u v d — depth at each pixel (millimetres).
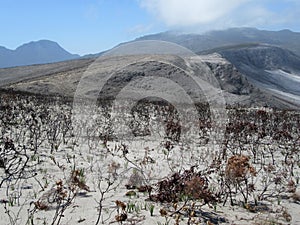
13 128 10320
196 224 4340
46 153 7734
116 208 4738
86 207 4738
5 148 6207
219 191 5562
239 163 5293
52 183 5648
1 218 4273
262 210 5188
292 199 5715
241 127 9953
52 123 10305
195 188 4801
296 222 4836
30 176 5949
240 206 5281
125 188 5691
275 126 12445
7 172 5617
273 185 6363
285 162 7957
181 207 4887
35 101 17203
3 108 12570
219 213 4930
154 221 4422
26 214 4414
